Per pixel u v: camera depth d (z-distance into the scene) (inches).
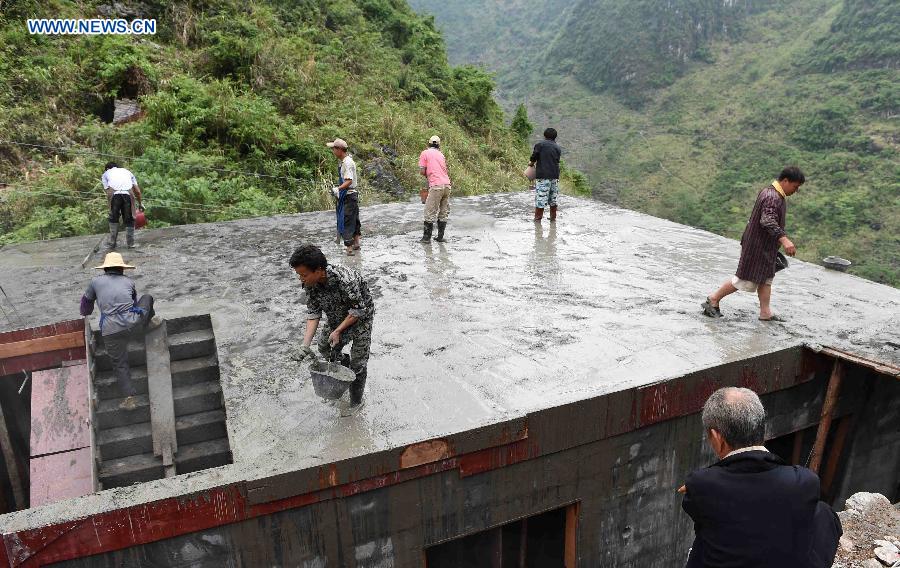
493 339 225.6
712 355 212.4
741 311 255.1
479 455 172.9
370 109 708.7
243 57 653.3
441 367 203.9
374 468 159.0
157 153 480.7
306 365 206.2
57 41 592.7
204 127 541.6
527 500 186.4
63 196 422.3
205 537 149.8
